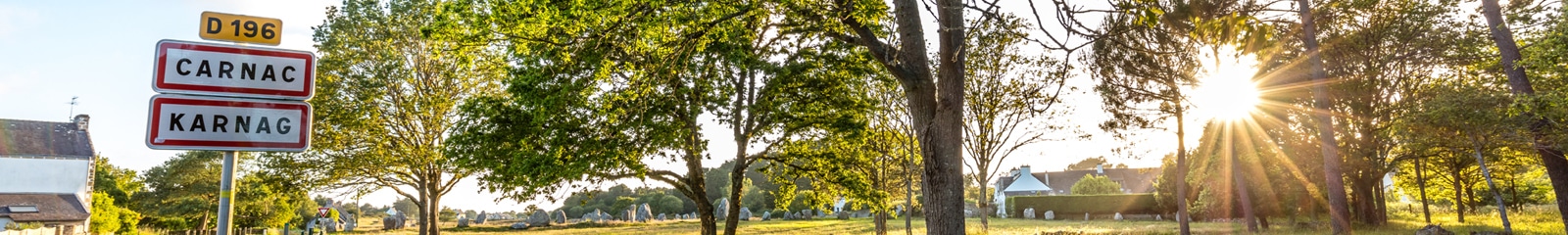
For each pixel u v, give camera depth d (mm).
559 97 15578
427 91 29094
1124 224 42469
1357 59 25547
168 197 56719
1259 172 34719
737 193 21281
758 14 9539
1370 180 30078
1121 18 4629
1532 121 20188
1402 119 24031
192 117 4375
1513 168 37000
